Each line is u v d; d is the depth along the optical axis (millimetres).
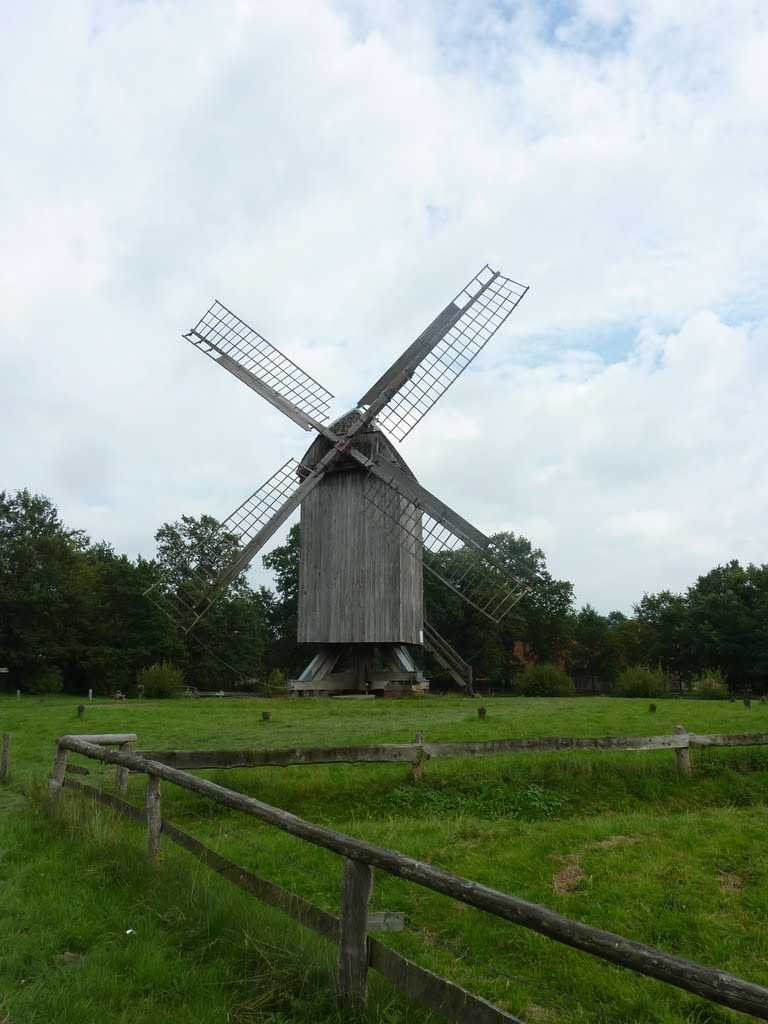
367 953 4898
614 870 8844
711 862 9102
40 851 8594
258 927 5906
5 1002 4969
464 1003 4227
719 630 68062
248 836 10336
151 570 70562
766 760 13875
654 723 18859
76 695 66688
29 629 65750
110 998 5098
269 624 82500
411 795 12344
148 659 69125
